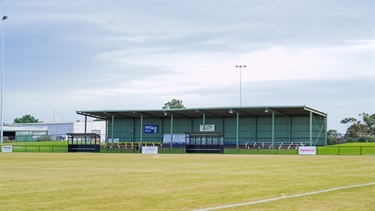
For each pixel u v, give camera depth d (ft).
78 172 106.93
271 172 107.24
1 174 101.19
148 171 110.22
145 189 72.54
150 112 310.24
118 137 345.10
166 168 120.88
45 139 419.54
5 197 63.26
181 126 330.95
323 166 129.08
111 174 101.24
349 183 81.56
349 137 338.75
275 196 64.54
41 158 179.93
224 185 78.48
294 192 68.85
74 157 189.98
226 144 310.24
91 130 405.59
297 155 213.46
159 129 337.11
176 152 254.27
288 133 302.25
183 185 78.48
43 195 65.31
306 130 297.12
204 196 64.49
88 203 58.13
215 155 214.69
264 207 55.11
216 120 323.16
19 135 418.31
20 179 89.04
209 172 107.24
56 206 55.83
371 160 162.91
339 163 144.15
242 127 314.55
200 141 246.06
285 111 282.97
